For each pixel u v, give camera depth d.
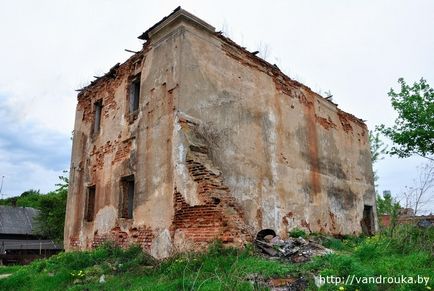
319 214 12.14
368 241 8.98
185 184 8.33
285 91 12.02
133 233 9.44
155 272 7.45
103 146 11.59
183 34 9.15
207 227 7.90
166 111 9.10
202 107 9.08
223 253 7.51
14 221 32.94
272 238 9.42
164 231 8.56
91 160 12.12
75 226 12.18
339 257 6.47
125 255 8.95
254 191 9.76
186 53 9.07
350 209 14.05
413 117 14.35
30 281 8.52
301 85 12.91
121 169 10.42
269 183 10.34
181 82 8.80
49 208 25.44
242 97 10.23
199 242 7.92
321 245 9.40
